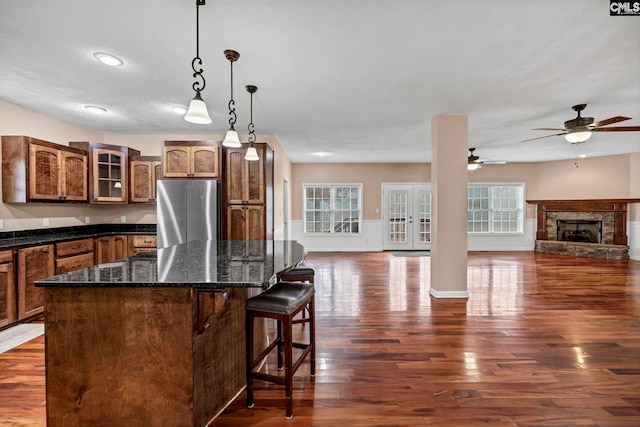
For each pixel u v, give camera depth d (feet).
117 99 10.82
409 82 9.33
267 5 5.76
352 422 5.64
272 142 16.10
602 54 7.61
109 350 5.03
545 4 5.74
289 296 6.07
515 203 26.58
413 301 12.59
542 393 6.45
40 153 11.42
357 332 9.57
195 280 4.95
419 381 6.92
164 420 5.05
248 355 6.07
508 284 15.21
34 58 7.82
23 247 10.05
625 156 21.75
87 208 15.19
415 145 18.74
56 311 5.02
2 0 5.55
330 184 26.43
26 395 6.38
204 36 6.82
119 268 5.87
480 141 17.72
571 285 15.01
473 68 8.41
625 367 7.45
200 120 6.44
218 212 13.85
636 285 14.99
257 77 8.98
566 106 11.48
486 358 7.91
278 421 5.69
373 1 5.66
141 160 15.14
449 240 12.74
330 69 8.46
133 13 5.98
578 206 23.52
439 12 5.99
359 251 26.43
